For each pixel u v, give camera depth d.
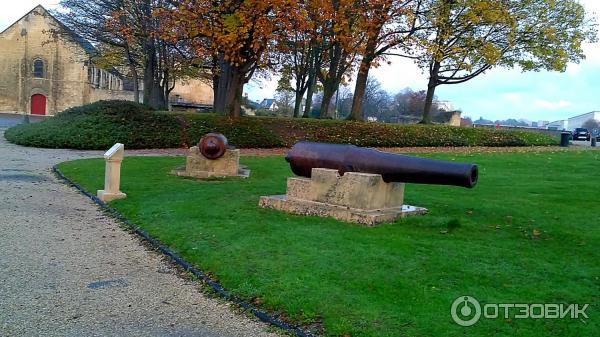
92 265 6.61
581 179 14.15
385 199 8.88
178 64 39.03
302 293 5.42
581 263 6.52
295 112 38.03
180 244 7.46
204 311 5.22
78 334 4.53
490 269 6.21
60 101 63.44
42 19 62.50
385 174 8.66
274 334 4.71
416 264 6.32
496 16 26.88
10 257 6.69
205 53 24.09
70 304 5.23
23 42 62.28
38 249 7.15
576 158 20.16
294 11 21.88
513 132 31.34
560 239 7.67
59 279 5.98
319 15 23.55
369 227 8.15
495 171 16.19
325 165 9.23
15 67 62.50
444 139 28.81
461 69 29.69
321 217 8.87
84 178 13.47
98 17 35.56
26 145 22.66
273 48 25.27
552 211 9.44
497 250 7.01
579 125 86.38
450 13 27.81
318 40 25.05
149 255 7.20
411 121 62.59
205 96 71.00
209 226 8.28
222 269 6.26
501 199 10.73
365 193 8.59
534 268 6.28
